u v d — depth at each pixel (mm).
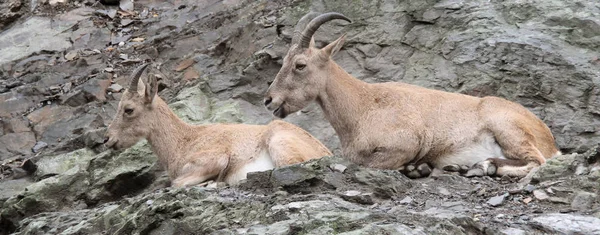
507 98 17750
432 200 12359
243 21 22375
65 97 21344
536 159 14125
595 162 12984
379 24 19984
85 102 21266
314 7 21000
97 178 17375
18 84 22578
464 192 12906
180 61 21922
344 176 12648
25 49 24047
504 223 11219
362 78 18984
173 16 24266
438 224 10633
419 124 14641
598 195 12125
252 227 11008
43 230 13961
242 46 21188
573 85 17484
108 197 17281
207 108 19328
